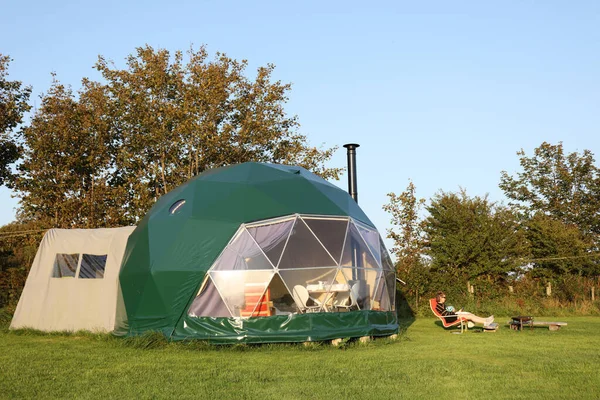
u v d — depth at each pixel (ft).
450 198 95.86
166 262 42.63
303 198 46.68
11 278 83.35
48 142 93.81
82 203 93.91
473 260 88.99
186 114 92.22
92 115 97.35
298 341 40.32
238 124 101.71
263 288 41.70
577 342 43.68
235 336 39.65
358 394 24.70
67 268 52.95
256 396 24.43
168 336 40.70
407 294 82.12
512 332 52.80
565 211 126.72
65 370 30.58
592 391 25.13
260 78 102.22
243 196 45.29
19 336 48.96
